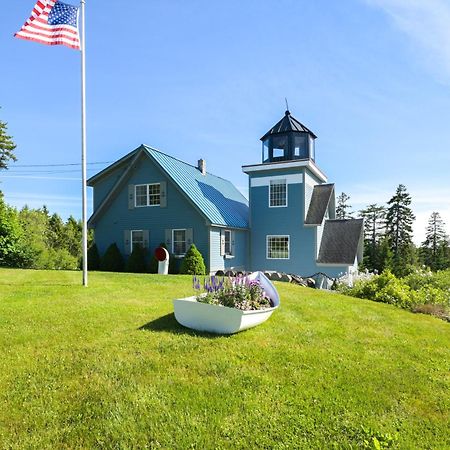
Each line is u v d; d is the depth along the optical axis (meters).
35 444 2.90
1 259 21.31
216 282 6.18
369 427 3.24
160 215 18.66
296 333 5.85
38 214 39.62
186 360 4.47
